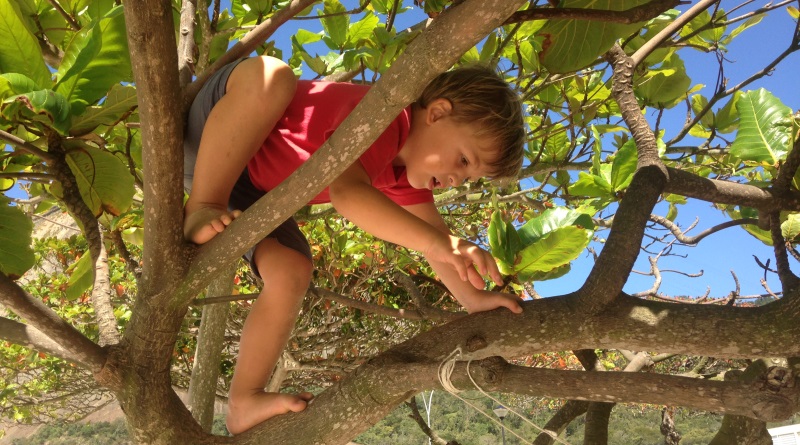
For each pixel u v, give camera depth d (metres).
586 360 1.80
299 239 1.68
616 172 2.08
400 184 1.89
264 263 1.59
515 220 4.72
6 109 1.36
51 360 6.95
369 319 5.46
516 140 1.72
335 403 1.27
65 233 6.56
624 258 1.17
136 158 2.27
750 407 0.91
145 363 1.34
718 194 1.48
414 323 5.48
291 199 1.07
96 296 1.46
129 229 2.55
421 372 1.17
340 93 1.61
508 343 1.21
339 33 2.75
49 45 2.07
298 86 1.66
